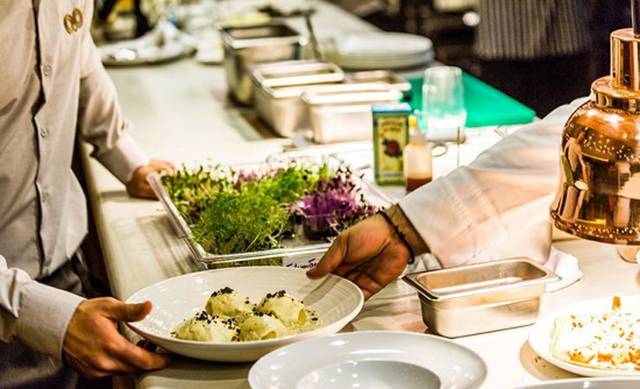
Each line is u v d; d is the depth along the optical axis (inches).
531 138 72.1
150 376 64.6
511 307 67.1
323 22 195.6
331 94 123.9
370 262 73.9
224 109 141.3
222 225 82.7
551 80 185.0
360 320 71.2
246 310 69.2
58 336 67.5
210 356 64.0
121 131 107.5
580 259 79.4
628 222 48.8
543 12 179.6
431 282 69.7
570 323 64.5
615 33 48.7
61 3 88.4
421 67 155.1
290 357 61.7
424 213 72.0
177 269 84.4
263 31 159.0
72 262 101.6
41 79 87.8
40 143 90.2
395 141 103.3
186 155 118.7
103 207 102.7
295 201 91.4
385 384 60.0
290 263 80.3
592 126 48.9
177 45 178.4
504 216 72.1
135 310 66.6
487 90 137.9
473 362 59.2
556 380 58.7
